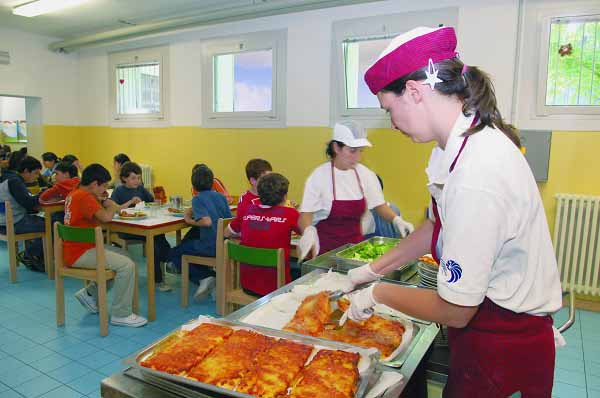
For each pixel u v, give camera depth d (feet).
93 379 7.80
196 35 16.78
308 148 14.82
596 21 10.75
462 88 2.93
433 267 4.85
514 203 2.74
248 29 15.52
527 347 3.03
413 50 2.92
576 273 11.31
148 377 3.03
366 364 3.14
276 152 15.49
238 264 9.64
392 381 3.01
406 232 7.64
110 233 13.85
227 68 16.42
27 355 8.64
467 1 11.87
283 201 8.75
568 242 11.12
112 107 19.81
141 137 19.06
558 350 9.16
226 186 16.85
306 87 14.60
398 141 13.23
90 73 20.45
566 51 11.05
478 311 3.07
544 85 11.30
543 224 3.03
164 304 11.53
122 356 8.66
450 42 2.99
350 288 4.49
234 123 16.29
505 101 11.72
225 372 3.00
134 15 16.55
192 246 11.22
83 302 10.68
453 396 3.29
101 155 20.63
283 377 2.95
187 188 17.99
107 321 9.60
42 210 13.65
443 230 2.91
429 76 2.89
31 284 12.93
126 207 13.01
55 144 20.45
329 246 7.87
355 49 13.65
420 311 3.01
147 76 18.62
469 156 2.77
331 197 7.79
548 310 3.04
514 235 2.78
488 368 3.08
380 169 13.57
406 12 12.68
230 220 10.69
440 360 4.04
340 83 13.85
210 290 11.66
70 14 16.44
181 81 17.47
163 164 18.52
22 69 19.10
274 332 3.57
